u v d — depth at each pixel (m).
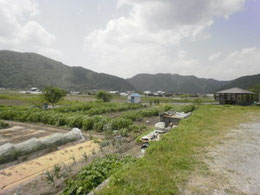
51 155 4.92
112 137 7.05
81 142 6.56
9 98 31.31
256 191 2.40
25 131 8.39
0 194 3.07
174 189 2.38
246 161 3.44
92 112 14.04
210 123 7.54
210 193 2.33
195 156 3.65
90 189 2.63
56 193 3.10
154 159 3.40
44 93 16.38
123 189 2.30
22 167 4.13
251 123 7.68
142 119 12.33
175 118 8.77
